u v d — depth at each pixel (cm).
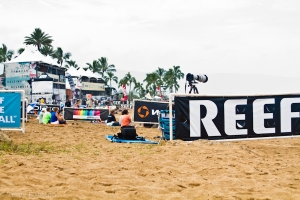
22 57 5147
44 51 8756
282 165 773
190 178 628
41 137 1337
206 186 565
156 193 521
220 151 938
